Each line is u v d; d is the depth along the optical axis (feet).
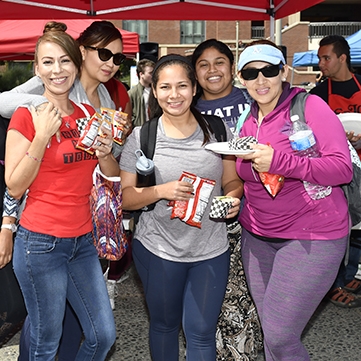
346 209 7.73
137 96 26.35
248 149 7.10
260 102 7.84
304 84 79.46
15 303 11.18
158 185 8.03
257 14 18.67
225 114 10.77
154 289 8.25
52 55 7.33
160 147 8.21
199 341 8.10
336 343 12.00
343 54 14.57
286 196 7.62
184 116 8.20
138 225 8.61
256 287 8.32
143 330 12.76
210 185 8.00
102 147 7.58
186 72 7.95
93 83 10.00
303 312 7.46
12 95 7.64
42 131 6.93
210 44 10.53
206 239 8.20
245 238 8.55
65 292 7.54
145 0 17.89
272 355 7.86
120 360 11.28
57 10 18.04
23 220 7.46
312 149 7.35
